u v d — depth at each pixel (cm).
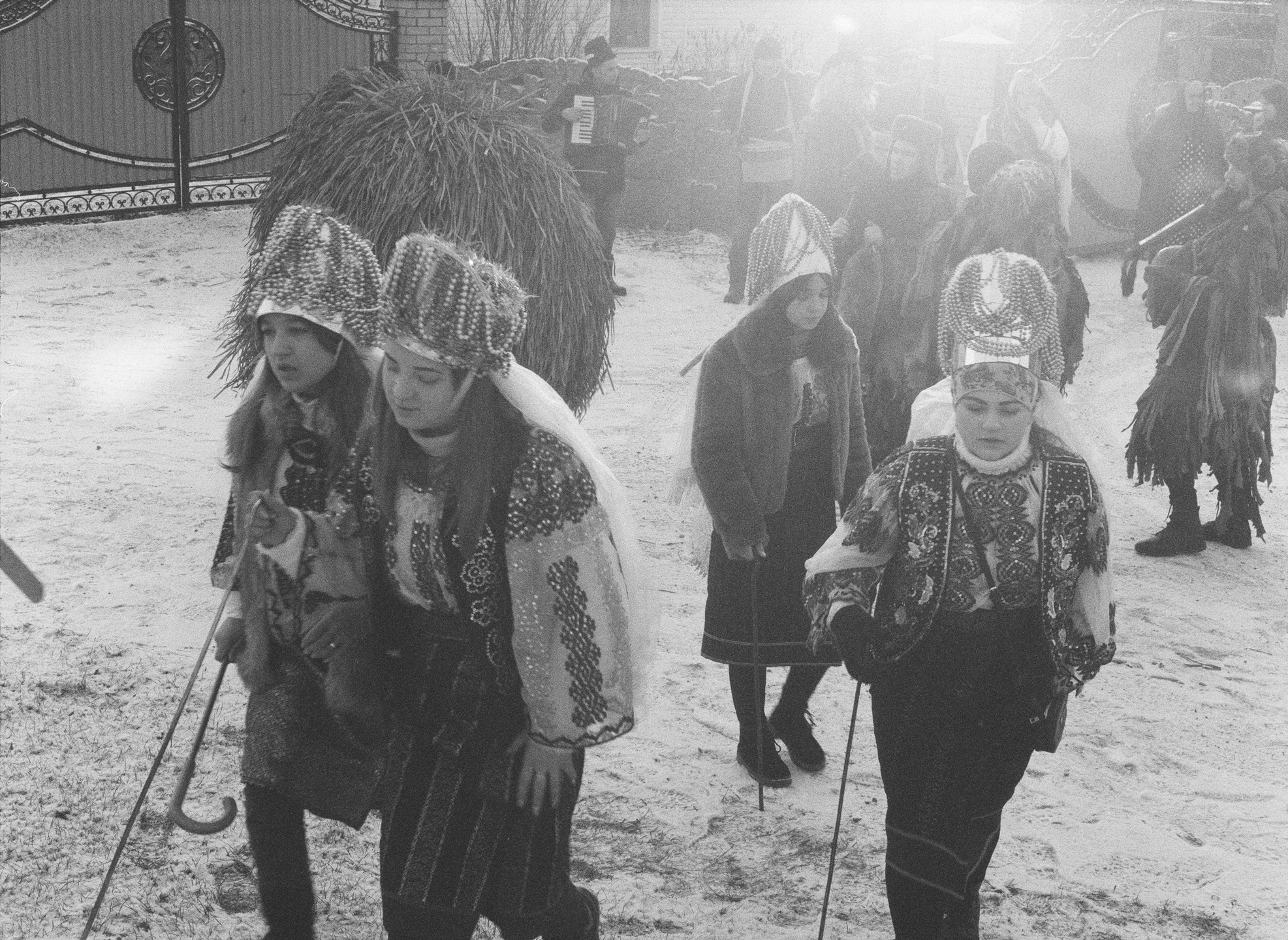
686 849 427
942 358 340
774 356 446
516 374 297
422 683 303
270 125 1528
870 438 694
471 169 536
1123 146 1591
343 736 328
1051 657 333
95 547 635
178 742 465
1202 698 557
